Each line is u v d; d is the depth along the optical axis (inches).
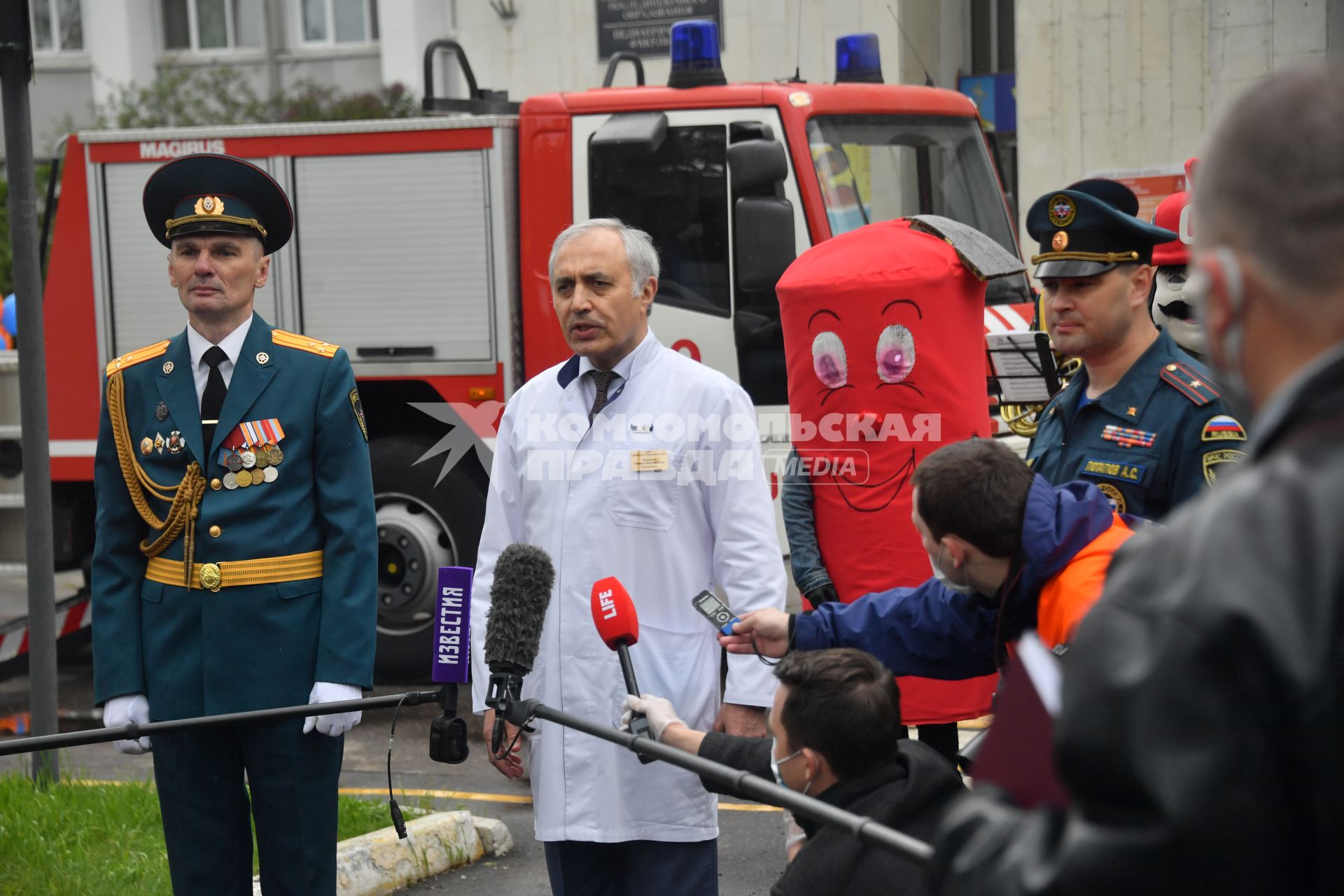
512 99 577.6
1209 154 47.6
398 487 258.4
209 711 128.0
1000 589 96.3
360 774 218.4
